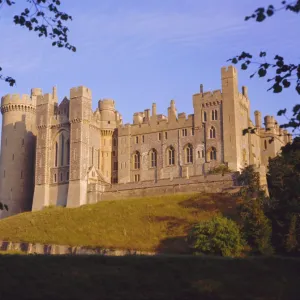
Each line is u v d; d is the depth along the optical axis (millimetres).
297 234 59719
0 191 112938
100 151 110812
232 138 98625
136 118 113062
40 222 82750
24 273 28375
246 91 109062
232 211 72625
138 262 30344
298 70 20516
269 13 18453
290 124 20656
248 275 28000
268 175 84812
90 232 75125
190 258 30766
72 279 27500
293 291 26172
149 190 93000
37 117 108875
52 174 104938
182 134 105500
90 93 106750
